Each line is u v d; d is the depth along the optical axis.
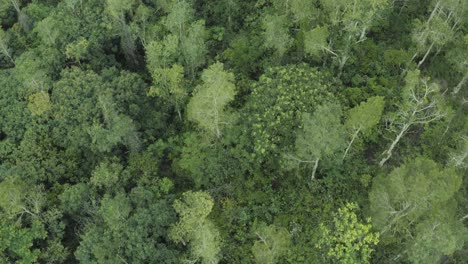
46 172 43.59
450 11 48.47
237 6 57.25
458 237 35.03
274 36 46.78
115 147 45.62
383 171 43.41
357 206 37.31
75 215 41.41
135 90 47.91
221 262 40.09
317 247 37.97
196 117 42.00
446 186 33.84
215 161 42.81
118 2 48.12
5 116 46.22
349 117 40.94
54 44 51.88
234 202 42.66
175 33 51.19
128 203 39.44
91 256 37.50
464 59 45.97
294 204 42.00
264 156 41.72
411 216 35.44
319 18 50.12
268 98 42.66
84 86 46.62
